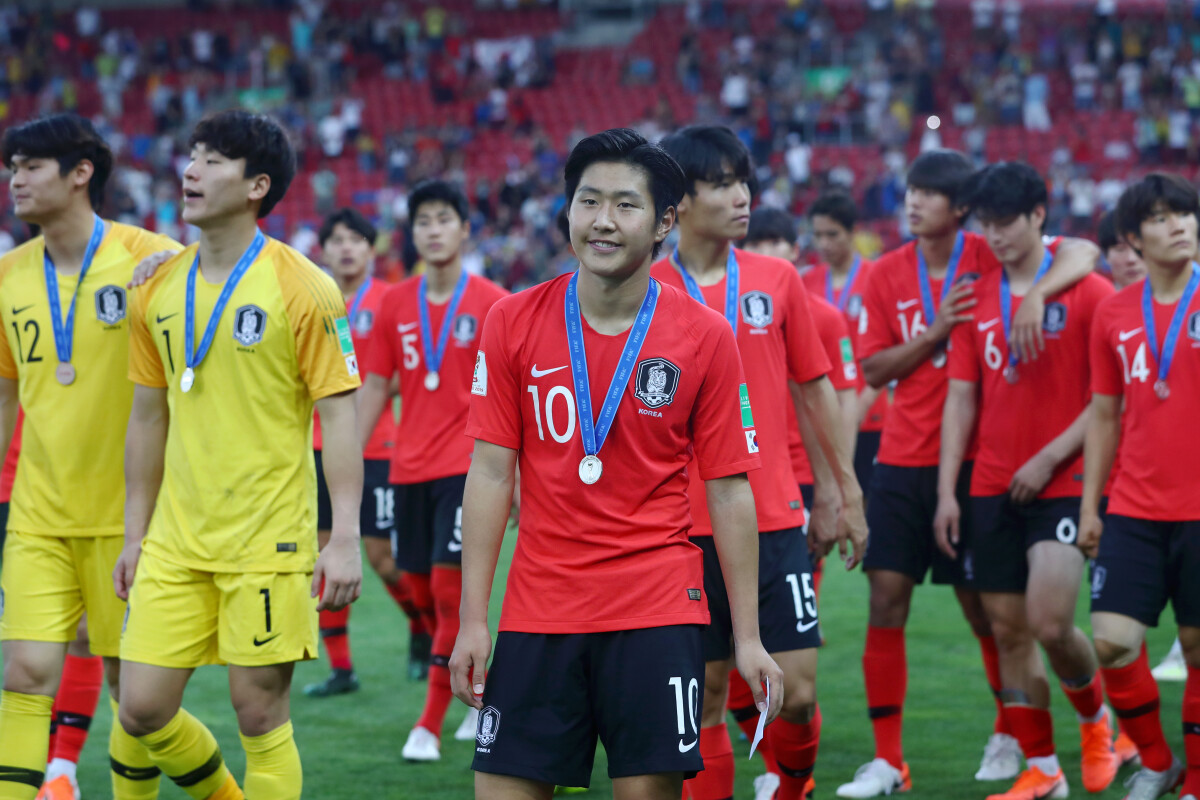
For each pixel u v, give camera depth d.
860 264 13.02
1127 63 52.19
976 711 9.98
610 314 4.98
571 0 62.28
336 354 6.20
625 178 4.79
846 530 7.29
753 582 5.06
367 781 8.33
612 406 4.90
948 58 53.62
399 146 48.28
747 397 5.12
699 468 5.11
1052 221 41.22
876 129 48.59
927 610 14.04
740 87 50.16
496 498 5.02
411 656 11.45
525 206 44.19
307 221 44.91
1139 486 7.31
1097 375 7.55
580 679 4.90
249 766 6.18
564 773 4.89
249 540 6.04
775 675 4.93
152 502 6.42
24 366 6.70
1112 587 7.28
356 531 6.18
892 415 8.88
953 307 8.37
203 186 6.05
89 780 8.37
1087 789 8.02
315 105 52.44
